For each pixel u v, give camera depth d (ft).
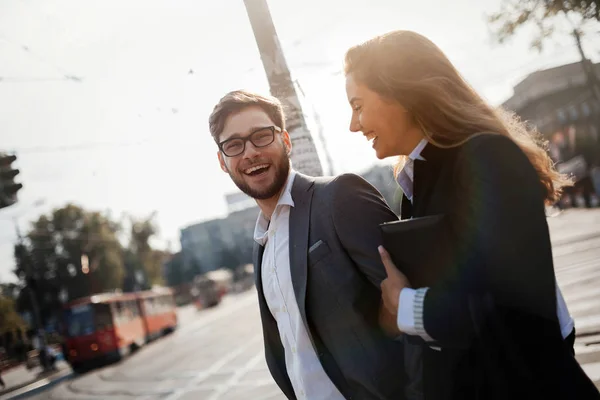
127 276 209.15
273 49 13.73
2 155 28.58
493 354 3.84
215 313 141.38
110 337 71.82
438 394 4.54
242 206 364.79
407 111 5.02
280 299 6.59
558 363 3.84
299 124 13.51
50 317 168.55
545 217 3.88
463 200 4.15
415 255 4.48
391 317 5.44
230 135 6.75
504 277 3.76
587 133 96.02
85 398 44.11
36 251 171.94
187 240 353.10
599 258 36.29
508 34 25.41
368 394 5.83
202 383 37.52
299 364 6.34
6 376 104.99
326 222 6.10
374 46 5.07
